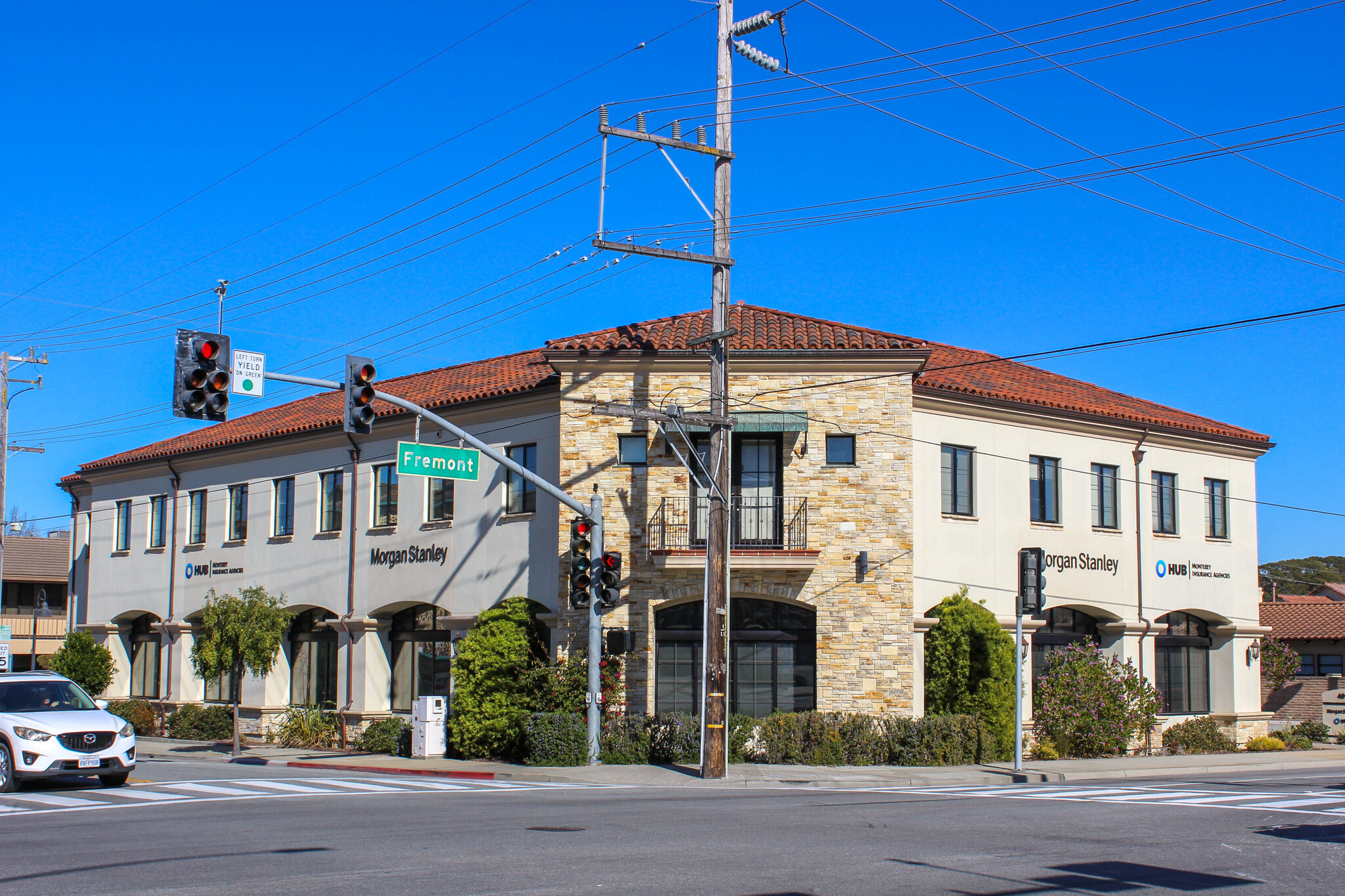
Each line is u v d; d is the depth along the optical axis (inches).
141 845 485.7
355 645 1247.5
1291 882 404.2
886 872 413.7
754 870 418.0
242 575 1387.8
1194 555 1252.5
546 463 1092.5
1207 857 456.8
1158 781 888.9
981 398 1103.0
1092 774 931.3
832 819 580.1
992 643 1015.6
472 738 1031.0
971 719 986.7
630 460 1030.4
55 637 2006.6
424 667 1211.9
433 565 1184.8
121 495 1578.5
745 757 956.0
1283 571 3417.8
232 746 1209.4
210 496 1445.6
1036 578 918.4
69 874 410.6
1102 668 1111.0
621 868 420.5
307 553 1317.7
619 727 958.4
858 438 1011.3
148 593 1513.3
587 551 909.2
